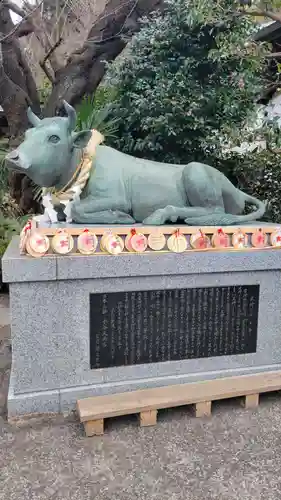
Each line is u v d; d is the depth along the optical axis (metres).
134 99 4.55
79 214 2.94
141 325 2.74
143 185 3.09
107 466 2.18
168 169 3.22
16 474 2.11
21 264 2.46
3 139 6.31
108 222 2.97
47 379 2.63
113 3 6.05
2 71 6.14
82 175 3.01
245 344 3.00
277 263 2.95
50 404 2.62
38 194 5.67
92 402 2.57
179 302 2.79
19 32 6.16
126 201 3.09
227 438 2.43
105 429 2.52
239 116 4.64
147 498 1.97
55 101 6.27
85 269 2.56
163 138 4.63
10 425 2.53
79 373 2.67
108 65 4.86
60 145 2.84
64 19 6.21
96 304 2.64
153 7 6.09
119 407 2.50
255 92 4.56
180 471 2.15
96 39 6.17
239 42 4.21
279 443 2.39
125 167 3.15
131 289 2.68
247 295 2.95
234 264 2.85
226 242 2.84
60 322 2.60
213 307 2.88
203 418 2.65
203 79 4.60
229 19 4.14
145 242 2.66
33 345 2.58
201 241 2.77
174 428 2.53
